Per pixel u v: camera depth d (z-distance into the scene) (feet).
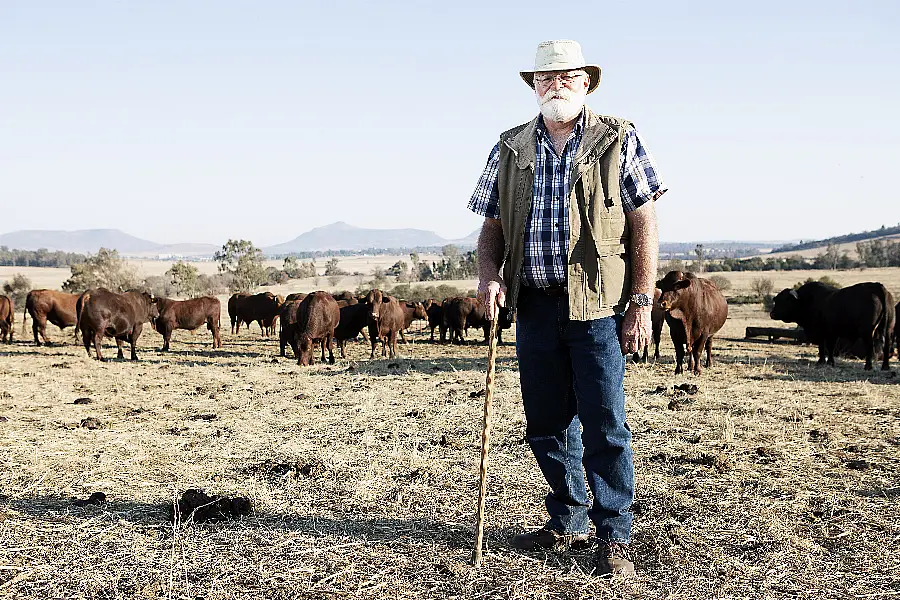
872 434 27.48
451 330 95.30
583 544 15.35
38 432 28.55
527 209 14.12
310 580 14.05
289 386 43.93
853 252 497.87
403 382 44.01
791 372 50.29
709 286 50.52
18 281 244.22
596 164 13.75
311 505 18.62
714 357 63.31
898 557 15.10
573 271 13.84
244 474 21.88
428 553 15.26
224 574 14.33
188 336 104.27
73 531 16.57
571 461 15.48
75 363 61.46
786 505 18.42
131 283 260.83
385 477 21.22
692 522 17.17
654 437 26.94
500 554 15.11
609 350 14.05
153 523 17.19
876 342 54.44
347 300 93.56
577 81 13.73
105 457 23.99
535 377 14.85
